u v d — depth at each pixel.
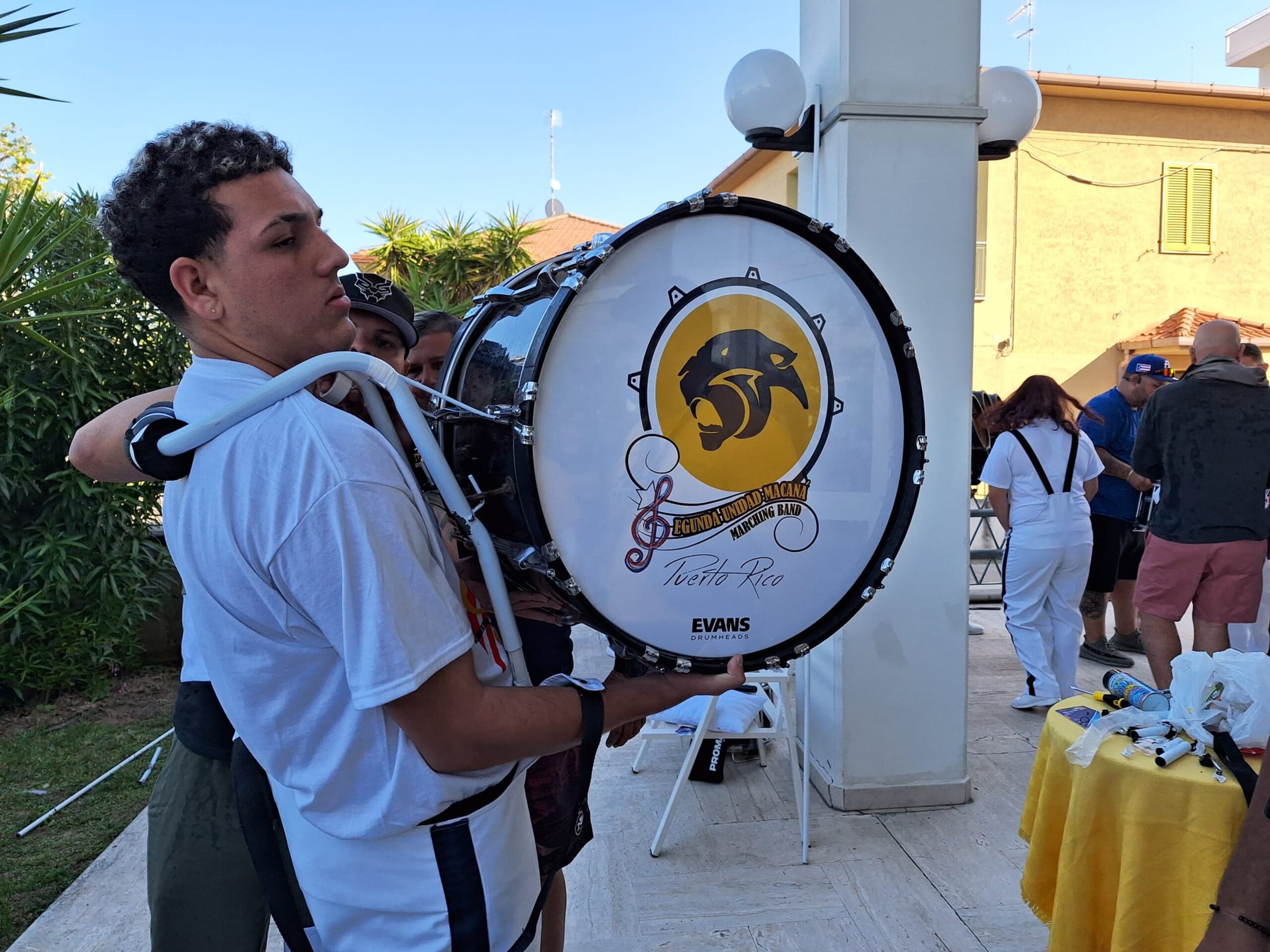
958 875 2.59
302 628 0.92
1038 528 3.81
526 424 0.94
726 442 1.03
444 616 0.92
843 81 2.73
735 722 2.83
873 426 1.09
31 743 4.02
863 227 2.76
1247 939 1.03
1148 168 11.12
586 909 2.46
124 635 4.72
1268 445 3.40
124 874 2.73
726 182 11.80
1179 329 10.73
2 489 4.19
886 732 2.95
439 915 1.02
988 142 3.03
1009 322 11.09
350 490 0.88
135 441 0.95
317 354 1.06
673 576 1.03
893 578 2.90
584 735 1.02
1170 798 1.70
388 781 0.96
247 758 1.15
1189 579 3.54
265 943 1.61
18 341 4.28
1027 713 3.94
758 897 2.50
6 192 3.30
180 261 0.98
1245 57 14.91
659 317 1.00
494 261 11.77
